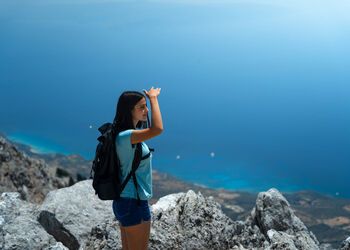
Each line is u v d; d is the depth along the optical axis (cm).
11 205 1232
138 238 712
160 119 648
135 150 673
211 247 1059
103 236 1067
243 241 1112
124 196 689
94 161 691
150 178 706
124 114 677
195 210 1129
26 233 1025
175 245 1030
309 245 1166
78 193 1364
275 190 1341
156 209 1123
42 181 4872
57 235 1272
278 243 1050
